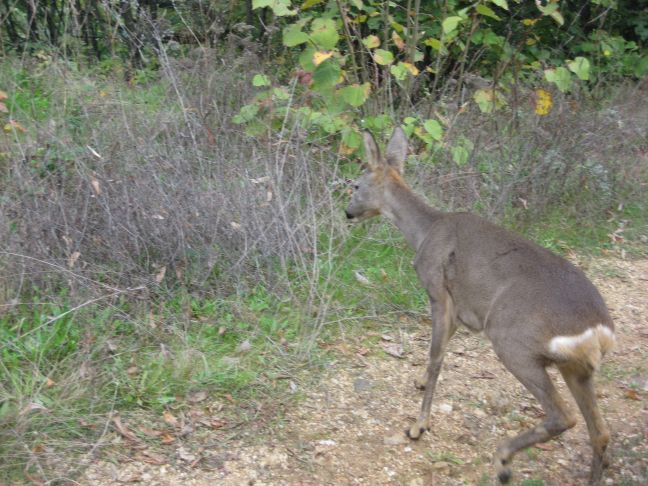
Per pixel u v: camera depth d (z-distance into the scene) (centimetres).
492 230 386
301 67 500
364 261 462
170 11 595
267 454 376
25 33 579
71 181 433
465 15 507
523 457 387
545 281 369
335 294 440
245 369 401
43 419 370
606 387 420
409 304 445
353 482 373
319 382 404
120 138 449
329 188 462
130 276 421
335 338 425
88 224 427
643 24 708
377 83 514
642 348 440
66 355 395
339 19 527
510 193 499
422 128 505
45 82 508
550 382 365
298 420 389
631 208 532
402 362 420
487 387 414
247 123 482
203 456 372
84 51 557
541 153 515
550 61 606
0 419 366
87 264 423
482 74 596
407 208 408
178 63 504
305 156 464
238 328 417
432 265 392
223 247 437
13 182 429
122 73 525
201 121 472
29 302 409
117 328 407
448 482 377
